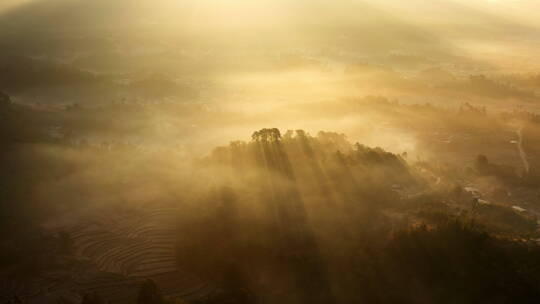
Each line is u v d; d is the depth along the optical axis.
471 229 114.25
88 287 115.75
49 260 126.31
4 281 118.81
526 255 109.00
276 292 111.69
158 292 103.75
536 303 99.00
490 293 102.94
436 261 110.00
